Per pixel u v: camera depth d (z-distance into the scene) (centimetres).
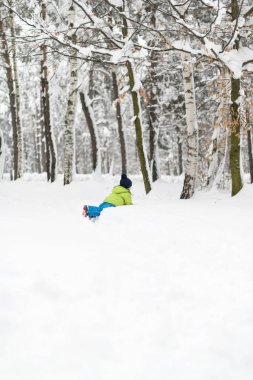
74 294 342
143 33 1276
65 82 2088
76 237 550
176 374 237
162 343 271
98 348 265
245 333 276
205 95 1886
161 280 379
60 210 962
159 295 345
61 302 328
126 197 785
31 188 1645
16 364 246
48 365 245
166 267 416
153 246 496
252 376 235
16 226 611
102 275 384
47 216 790
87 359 253
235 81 1012
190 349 263
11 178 3275
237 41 1004
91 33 1470
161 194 1448
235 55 923
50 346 266
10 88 2127
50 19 1728
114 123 3531
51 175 1992
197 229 570
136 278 382
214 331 283
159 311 316
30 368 242
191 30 889
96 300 334
